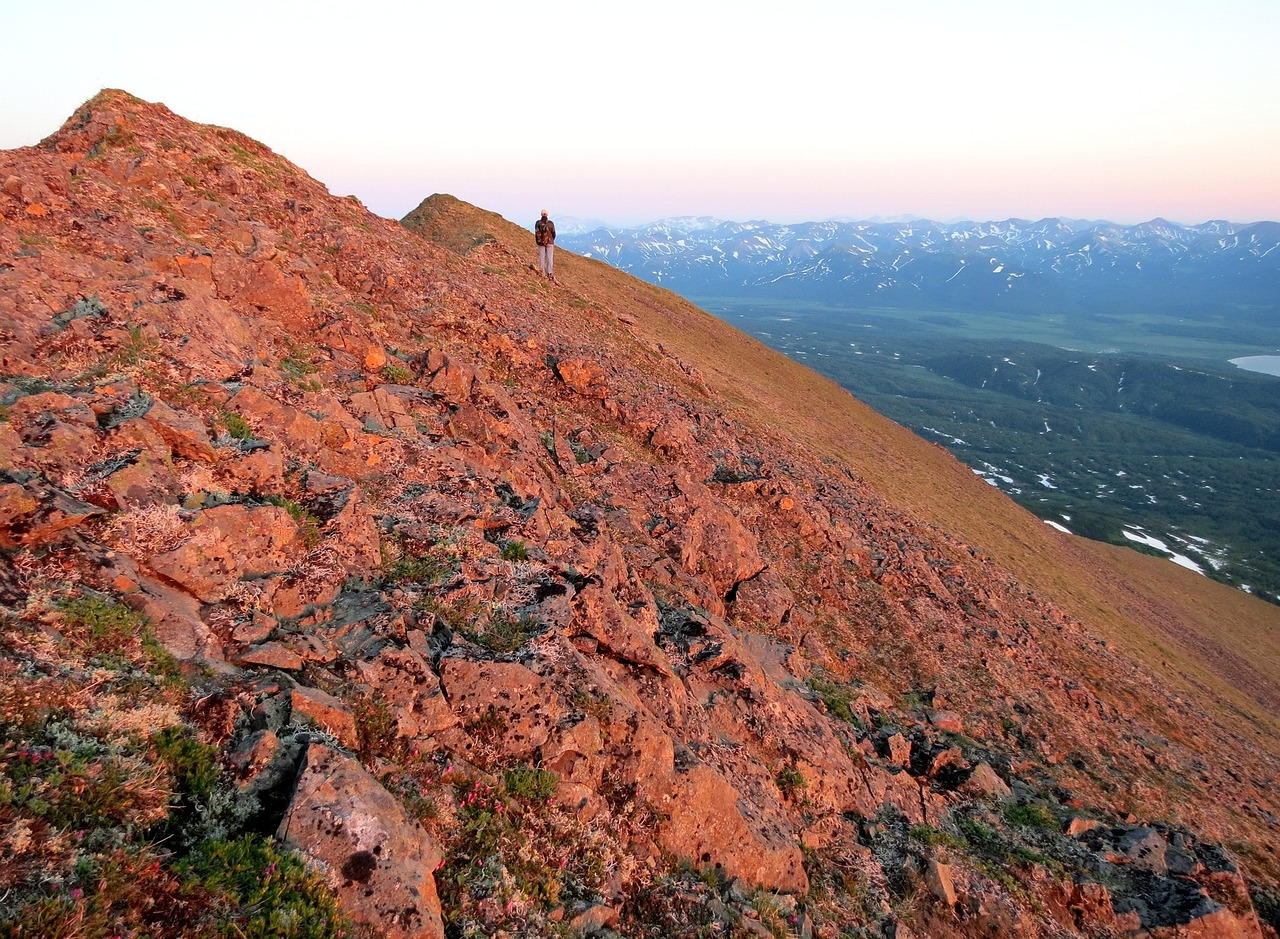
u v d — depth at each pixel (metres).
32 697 6.35
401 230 44.06
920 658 26.14
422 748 8.91
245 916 5.77
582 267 83.75
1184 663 59.41
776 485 32.50
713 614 20.00
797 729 16.11
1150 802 22.91
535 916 7.71
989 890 14.42
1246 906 17.66
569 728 10.07
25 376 11.18
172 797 6.50
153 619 8.30
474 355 28.92
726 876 10.83
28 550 8.01
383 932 6.30
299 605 10.16
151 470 10.06
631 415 31.70
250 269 20.45
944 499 72.88
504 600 12.34
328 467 14.11
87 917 5.06
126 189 22.58
